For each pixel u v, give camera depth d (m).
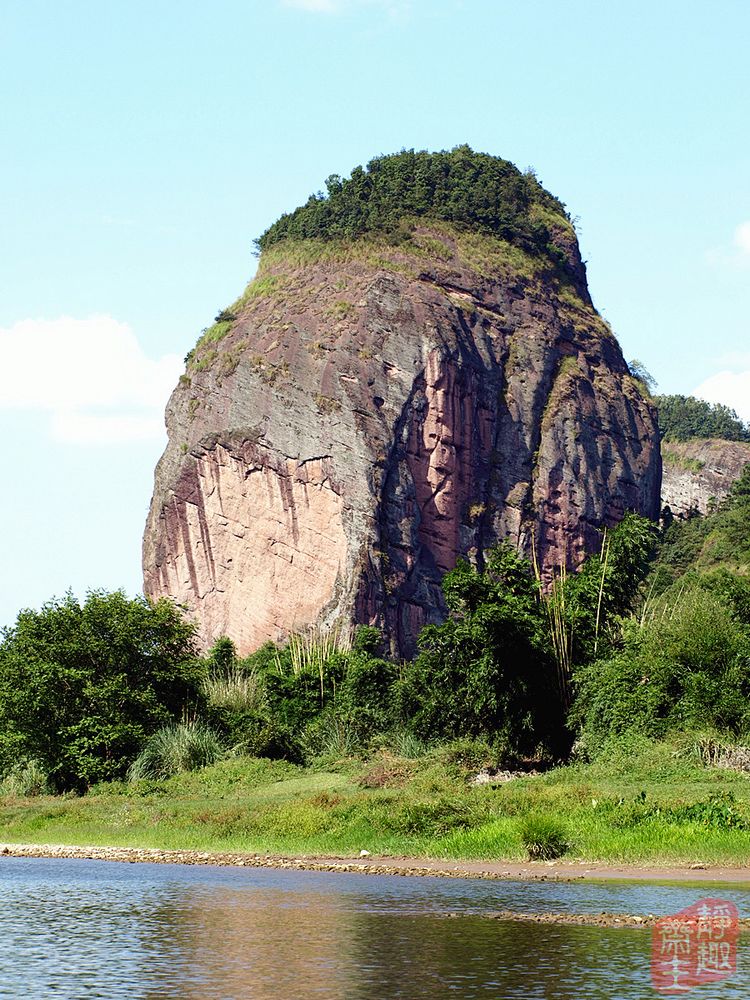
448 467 150.00
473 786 43.38
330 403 147.25
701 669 49.62
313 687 70.06
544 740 54.53
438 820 35.38
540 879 27.36
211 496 153.25
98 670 55.84
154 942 20.42
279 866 31.52
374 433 146.00
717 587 68.88
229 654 85.44
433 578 146.25
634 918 21.86
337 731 59.22
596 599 63.34
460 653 55.12
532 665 54.41
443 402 151.00
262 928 21.55
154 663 57.59
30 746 54.25
